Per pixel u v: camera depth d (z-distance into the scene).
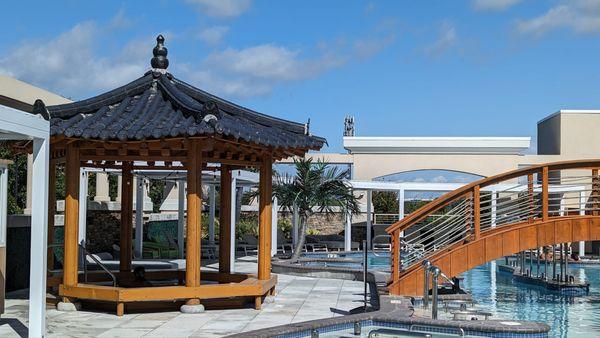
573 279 18.17
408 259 15.56
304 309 11.70
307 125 12.49
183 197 23.03
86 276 12.52
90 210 21.89
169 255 22.55
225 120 10.93
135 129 10.31
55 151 12.28
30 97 18.73
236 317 10.69
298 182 23.36
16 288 13.70
